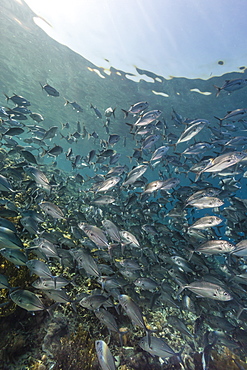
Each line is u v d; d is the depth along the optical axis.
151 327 4.75
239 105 19.45
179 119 9.43
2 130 7.80
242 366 4.29
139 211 7.91
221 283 4.79
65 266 4.61
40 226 5.96
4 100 28.09
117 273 5.50
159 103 21.27
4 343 3.20
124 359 3.76
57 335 3.63
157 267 5.42
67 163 64.69
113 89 20.42
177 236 6.70
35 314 3.79
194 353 4.43
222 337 4.16
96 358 3.43
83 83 20.41
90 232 3.77
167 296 4.51
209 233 6.97
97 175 8.48
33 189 7.06
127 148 36.53
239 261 5.76
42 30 15.38
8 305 3.41
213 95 18.77
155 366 3.86
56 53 17.22
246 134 23.36
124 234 4.41
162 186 5.34
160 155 6.73
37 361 3.23
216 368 4.17
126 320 4.57
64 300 3.34
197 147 7.15
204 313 4.89
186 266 4.88
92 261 3.49
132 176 5.46
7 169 5.52
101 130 30.48
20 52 17.75
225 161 4.66
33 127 9.50
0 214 4.36
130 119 24.62
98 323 4.14
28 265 3.25
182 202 7.45
